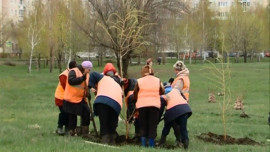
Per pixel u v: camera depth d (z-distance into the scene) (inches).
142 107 469.1
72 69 506.3
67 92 505.4
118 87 483.2
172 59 3513.8
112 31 1202.0
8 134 494.3
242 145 534.6
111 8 1566.2
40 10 2586.1
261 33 3425.2
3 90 1393.9
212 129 686.5
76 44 2212.1
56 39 2262.6
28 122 677.9
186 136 486.6
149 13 1443.2
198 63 3189.0
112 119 479.8
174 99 487.8
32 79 1916.8
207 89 1573.6
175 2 1686.8
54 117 781.3
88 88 511.5
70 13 2246.6
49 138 472.1
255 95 1462.8
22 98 1207.6
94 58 3233.3
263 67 2618.1
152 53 1632.6
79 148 409.4
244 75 2137.1
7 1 4407.0
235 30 3331.7
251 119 869.2
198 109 1024.9
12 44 3804.1
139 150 418.0
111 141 484.1
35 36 2532.0
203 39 3284.9
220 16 4097.0
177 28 3038.9
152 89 473.7
